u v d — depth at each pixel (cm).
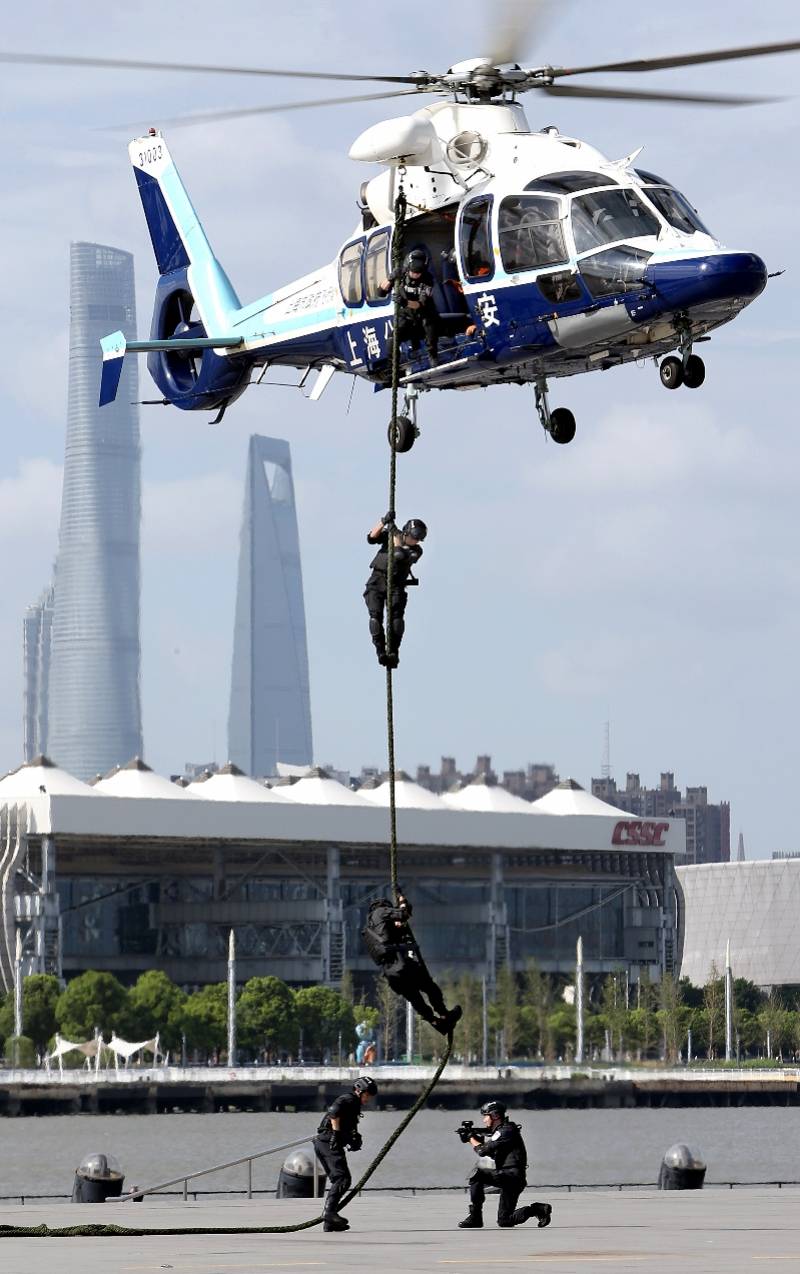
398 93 11431
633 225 11194
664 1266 6944
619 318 11131
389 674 8138
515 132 11631
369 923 7700
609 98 10656
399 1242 8450
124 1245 8250
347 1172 9294
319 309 12900
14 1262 7231
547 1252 7650
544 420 12081
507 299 11406
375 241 12025
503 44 10531
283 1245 8244
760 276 10975
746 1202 11244
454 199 11569
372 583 8225
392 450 8325
